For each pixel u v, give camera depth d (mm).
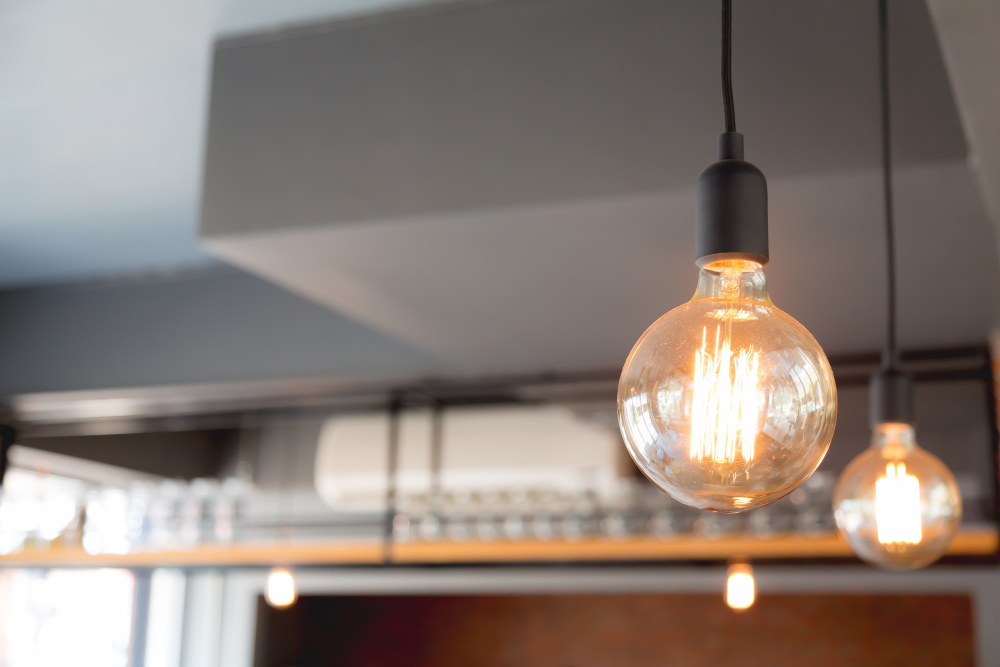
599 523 2832
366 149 1752
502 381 3020
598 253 1841
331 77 1808
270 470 3658
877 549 1266
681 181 1546
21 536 3189
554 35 1674
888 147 1313
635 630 3789
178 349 3350
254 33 1884
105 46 1952
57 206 2852
